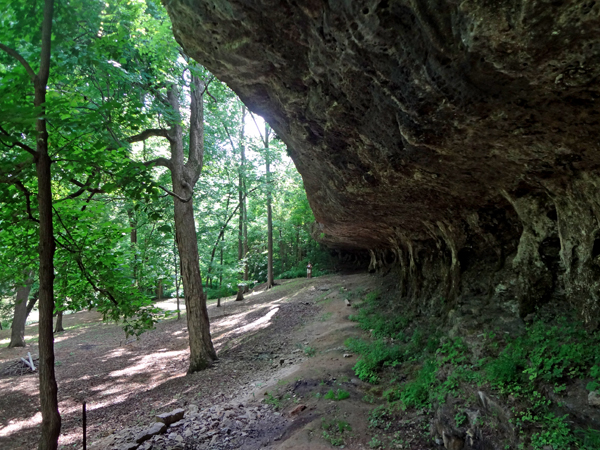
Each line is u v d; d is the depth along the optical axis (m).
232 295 26.16
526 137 3.81
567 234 4.97
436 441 4.89
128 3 7.05
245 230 23.89
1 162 3.47
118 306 5.31
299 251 29.92
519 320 5.73
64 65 4.84
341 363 8.19
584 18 2.22
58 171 3.77
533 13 2.32
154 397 8.56
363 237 14.09
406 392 6.06
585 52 2.46
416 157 5.02
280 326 13.09
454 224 7.67
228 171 18.27
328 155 6.49
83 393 9.60
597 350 4.21
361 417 5.80
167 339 15.21
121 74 6.77
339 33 3.57
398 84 3.70
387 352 7.95
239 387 8.20
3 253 5.29
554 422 3.77
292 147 7.45
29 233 5.11
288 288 20.66
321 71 4.35
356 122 4.98
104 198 10.00
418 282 10.30
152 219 4.82
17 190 4.21
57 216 4.83
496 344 5.52
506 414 4.21
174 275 19.33
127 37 6.04
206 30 4.72
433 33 2.93
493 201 6.25
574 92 2.90
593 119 3.17
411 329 9.16
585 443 3.42
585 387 3.92
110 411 8.05
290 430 5.61
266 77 5.18
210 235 18.84
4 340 19.02
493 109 3.43
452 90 3.36
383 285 14.17
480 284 7.28
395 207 7.95
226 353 11.36
